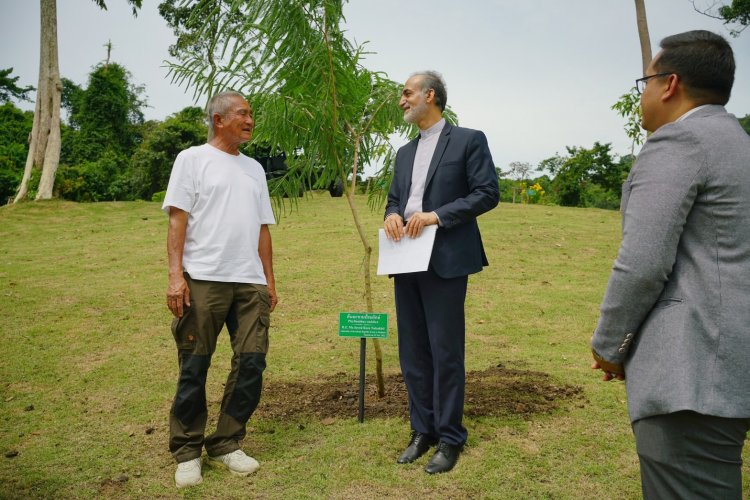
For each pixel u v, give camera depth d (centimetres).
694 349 149
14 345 530
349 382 426
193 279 294
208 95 344
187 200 295
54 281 795
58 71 1917
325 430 342
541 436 327
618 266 156
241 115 304
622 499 264
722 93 161
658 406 150
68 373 458
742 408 144
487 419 350
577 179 3183
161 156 3769
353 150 394
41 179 1862
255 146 422
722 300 147
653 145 157
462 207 289
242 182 307
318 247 1000
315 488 278
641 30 1043
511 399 379
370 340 543
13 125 5038
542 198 3170
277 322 609
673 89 162
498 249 980
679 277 154
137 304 675
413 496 269
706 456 150
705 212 150
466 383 412
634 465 295
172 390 419
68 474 296
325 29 349
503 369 442
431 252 290
